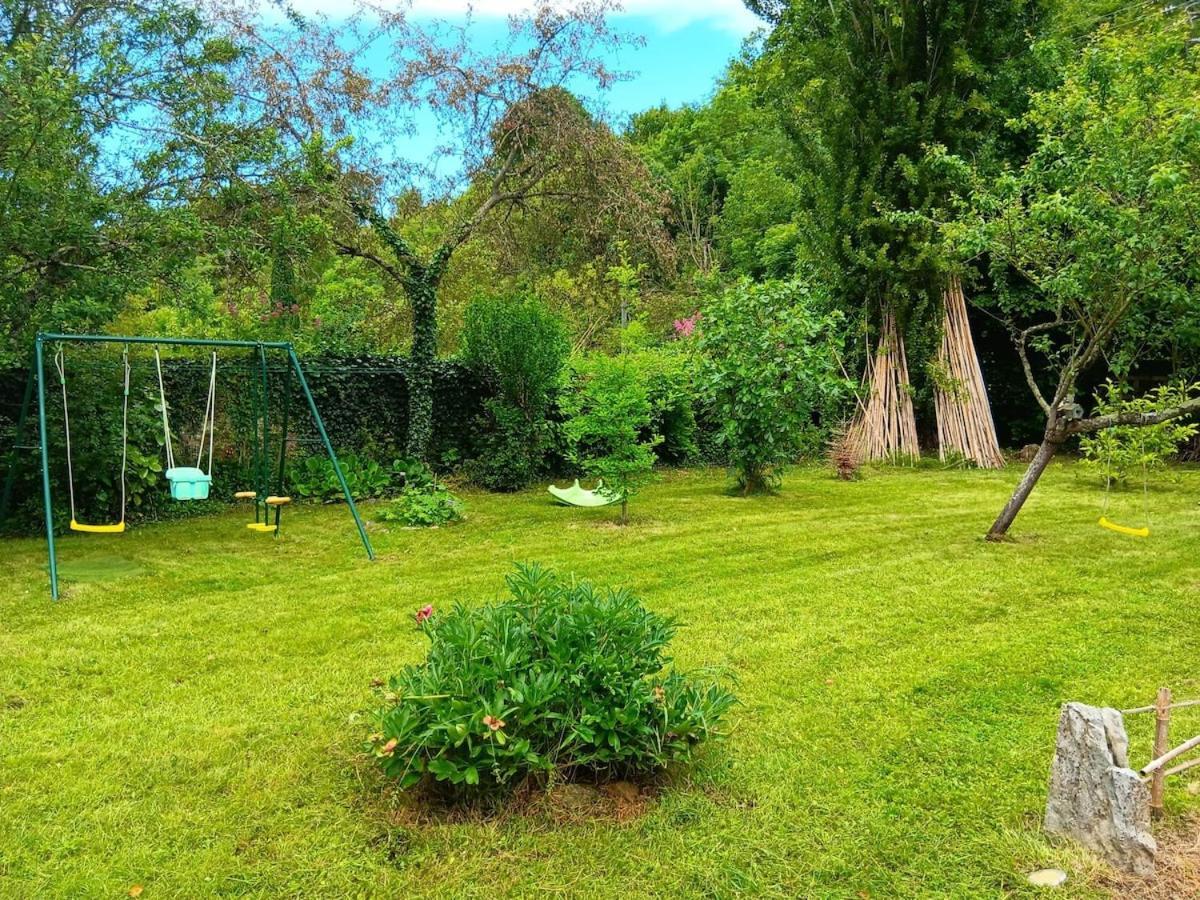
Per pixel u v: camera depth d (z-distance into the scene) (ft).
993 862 7.39
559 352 32.30
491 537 22.41
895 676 11.77
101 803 8.44
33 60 18.70
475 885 7.13
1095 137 16.79
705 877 7.22
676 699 8.70
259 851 7.61
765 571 18.07
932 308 37.32
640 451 24.02
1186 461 36.32
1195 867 7.23
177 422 26.81
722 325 28.73
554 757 8.40
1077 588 16.26
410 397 31.86
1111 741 7.46
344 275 41.57
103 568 18.80
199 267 26.08
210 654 12.96
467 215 34.35
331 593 16.63
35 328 20.36
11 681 11.75
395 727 7.93
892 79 37.09
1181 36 19.45
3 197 18.74
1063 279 17.69
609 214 34.32
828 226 38.58
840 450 35.17
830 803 8.42
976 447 37.14
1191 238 16.63
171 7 23.25
